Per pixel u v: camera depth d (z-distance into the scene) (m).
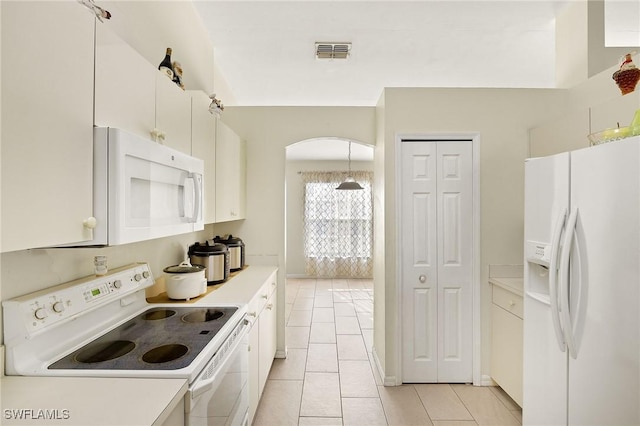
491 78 3.79
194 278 1.98
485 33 2.92
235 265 2.89
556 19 2.78
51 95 0.88
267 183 3.24
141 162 1.21
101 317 1.50
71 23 0.95
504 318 2.48
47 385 1.03
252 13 2.68
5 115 0.75
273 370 2.91
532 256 1.70
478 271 2.70
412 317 2.74
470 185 2.74
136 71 1.30
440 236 2.74
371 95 4.27
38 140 0.84
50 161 0.88
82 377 1.08
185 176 1.60
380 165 2.96
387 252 2.72
